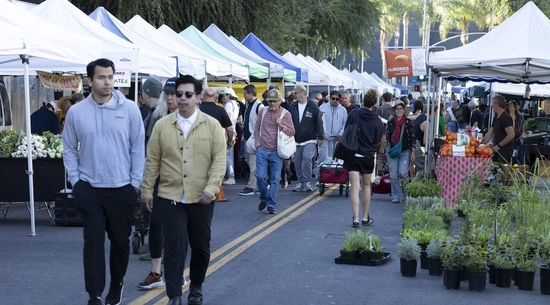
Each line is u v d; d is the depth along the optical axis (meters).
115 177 7.18
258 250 10.88
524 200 11.38
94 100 7.28
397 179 16.70
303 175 18.61
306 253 10.72
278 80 26.86
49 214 13.73
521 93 28.81
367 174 13.20
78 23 14.73
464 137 14.95
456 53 15.62
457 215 13.08
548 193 11.98
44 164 12.87
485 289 8.72
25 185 12.85
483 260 8.65
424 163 17.88
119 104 7.30
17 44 11.12
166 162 7.38
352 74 47.69
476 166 14.70
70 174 7.19
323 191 17.97
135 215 10.20
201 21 27.58
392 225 13.48
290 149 14.45
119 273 7.42
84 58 12.33
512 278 9.01
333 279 9.12
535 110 34.78
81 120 7.19
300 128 18.34
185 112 7.41
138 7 24.86
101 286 7.14
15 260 9.91
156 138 7.45
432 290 8.64
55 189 12.93
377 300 8.15
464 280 9.09
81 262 9.83
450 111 28.84
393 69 26.58
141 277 8.99
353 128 12.95
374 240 10.14
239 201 16.58
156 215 8.20
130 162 7.36
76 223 12.76
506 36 15.46
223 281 8.90
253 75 22.97
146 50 15.46
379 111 23.62
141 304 7.76
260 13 30.09
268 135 14.56
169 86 8.67
